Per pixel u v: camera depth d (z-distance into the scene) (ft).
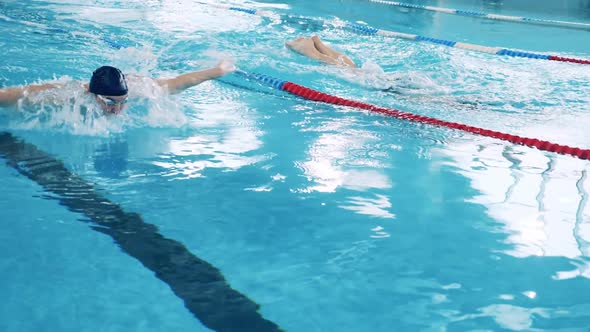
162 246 5.20
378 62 14.84
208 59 13.75
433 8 31.01
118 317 4.15
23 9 19.47
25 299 4.31
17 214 5.66
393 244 5.46
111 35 15.89
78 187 6.40
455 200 6.57
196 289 4.55
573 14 32.04
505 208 6.40
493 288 4.77
